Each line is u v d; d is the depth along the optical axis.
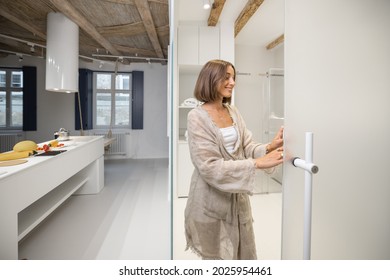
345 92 0.61
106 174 4.77
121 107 6.46
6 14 3.26
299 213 0.62
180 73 3.42
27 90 5.62
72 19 3.27
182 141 2.91
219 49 3.08
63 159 2.46
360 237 0.62
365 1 0.61
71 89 3.40
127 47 4.88
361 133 0.62
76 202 3.22
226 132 0.96
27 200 1.79
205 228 0.95
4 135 5.64
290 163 0.64
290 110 0.63
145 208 3.03
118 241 2.23
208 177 0.85
